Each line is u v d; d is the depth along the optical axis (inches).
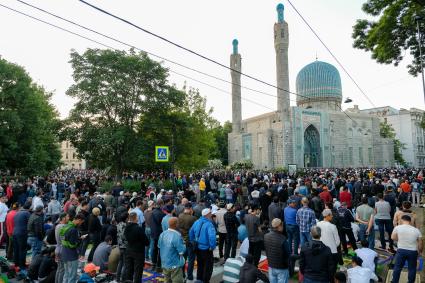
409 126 3784.5
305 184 807.1
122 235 385.1
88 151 1136.8
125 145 1095.0
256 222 404.8
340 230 475.5
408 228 351.3
